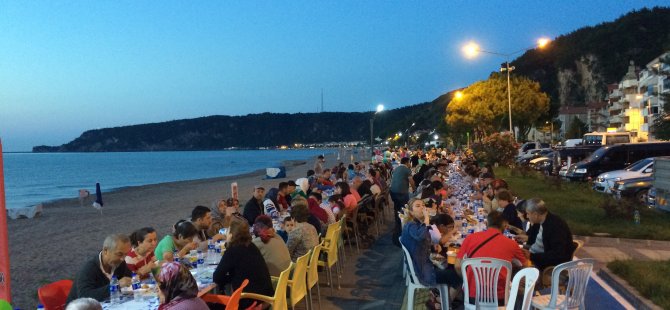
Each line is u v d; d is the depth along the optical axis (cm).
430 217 850
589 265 570
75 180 6194
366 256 1120
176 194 3403
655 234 1205
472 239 594
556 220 675
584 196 1925
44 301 545
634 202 1477
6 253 507
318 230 941
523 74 17012
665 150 2375
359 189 1400
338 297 814
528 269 540
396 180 1434
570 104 15025
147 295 528
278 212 1188
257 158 15175
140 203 2861
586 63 15188
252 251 593
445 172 2022
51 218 2222
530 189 2214
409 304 666
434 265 694
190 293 412
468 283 587
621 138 3150
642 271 797
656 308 653
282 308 589
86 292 530
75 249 1447
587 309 693
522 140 5928
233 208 1097
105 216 2222
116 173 7669
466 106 5991
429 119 16638
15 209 2273
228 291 692
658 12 14912
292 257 781
